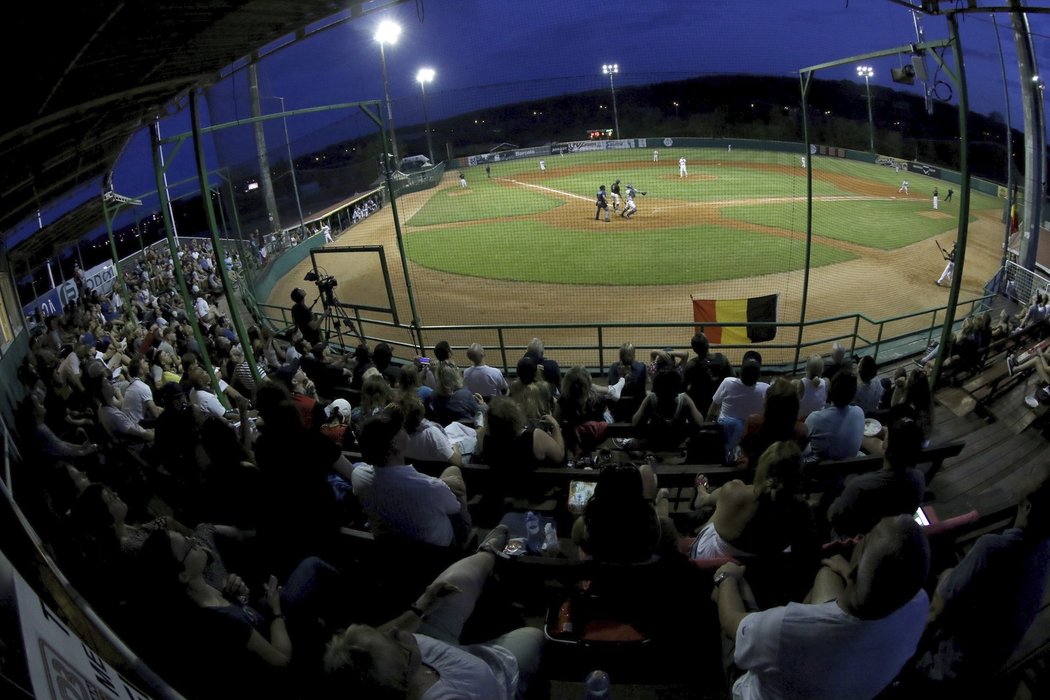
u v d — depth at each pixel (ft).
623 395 25.25
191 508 18.47
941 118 217.36
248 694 10.62
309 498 13.10
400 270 83.76
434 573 12.21
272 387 12.91
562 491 18.01
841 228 97.45
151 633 10.50
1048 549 8.68
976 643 9.23
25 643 4.43
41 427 20.58
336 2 26.91
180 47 21.47
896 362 41.27
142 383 25.95
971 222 103.96
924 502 17.40
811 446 16.93
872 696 8.31
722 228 96.78
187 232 176.24
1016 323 40.29
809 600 10.02
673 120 218.38
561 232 99.30
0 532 5.83
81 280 84.58
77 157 37.04
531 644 10.37
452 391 21.54
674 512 16.90
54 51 14.42
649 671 11.57
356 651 7.21
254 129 105.29
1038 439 23.39
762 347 41.19
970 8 23.53
